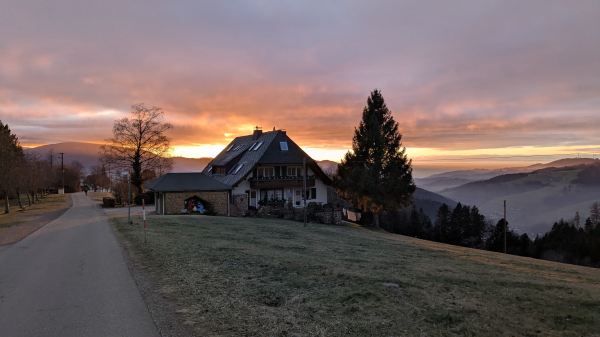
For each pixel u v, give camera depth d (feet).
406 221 257.55
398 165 149.18
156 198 132.77
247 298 27.63
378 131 150.82
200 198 123.65
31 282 33.47
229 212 128.88
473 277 39.50
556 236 213.66
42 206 159.33
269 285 31.12
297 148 151.84
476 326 22.93
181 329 21.88
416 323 23.18
